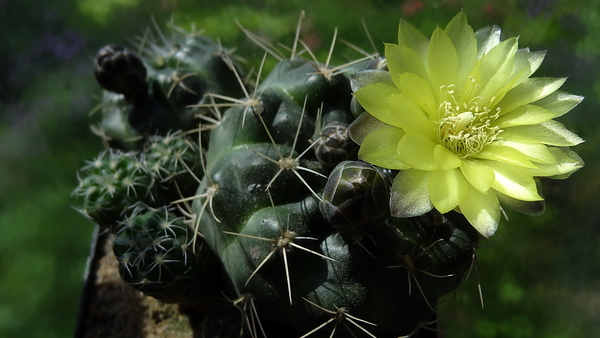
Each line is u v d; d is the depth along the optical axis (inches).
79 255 14.9
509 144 6.2
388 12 14.3
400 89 6.0
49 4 16.5
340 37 14.4
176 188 8.1
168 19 15.8
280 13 15.0
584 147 13.3
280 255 6.5
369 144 5.9
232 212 6.7
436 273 6.8
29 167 15.8
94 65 8.2
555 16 12.9
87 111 16.2
